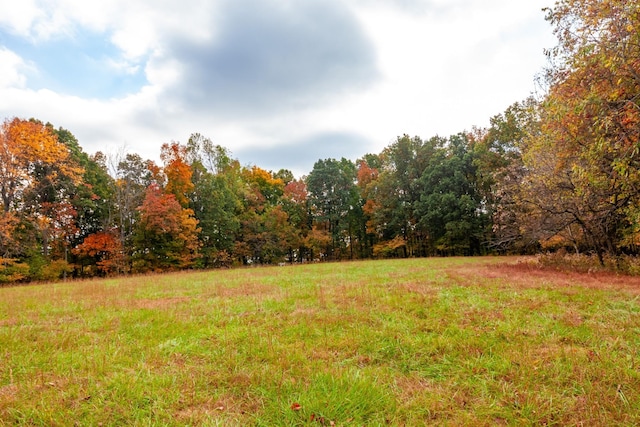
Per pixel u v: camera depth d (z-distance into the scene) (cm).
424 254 4431
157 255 3036
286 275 1677
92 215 3316
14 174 2328
